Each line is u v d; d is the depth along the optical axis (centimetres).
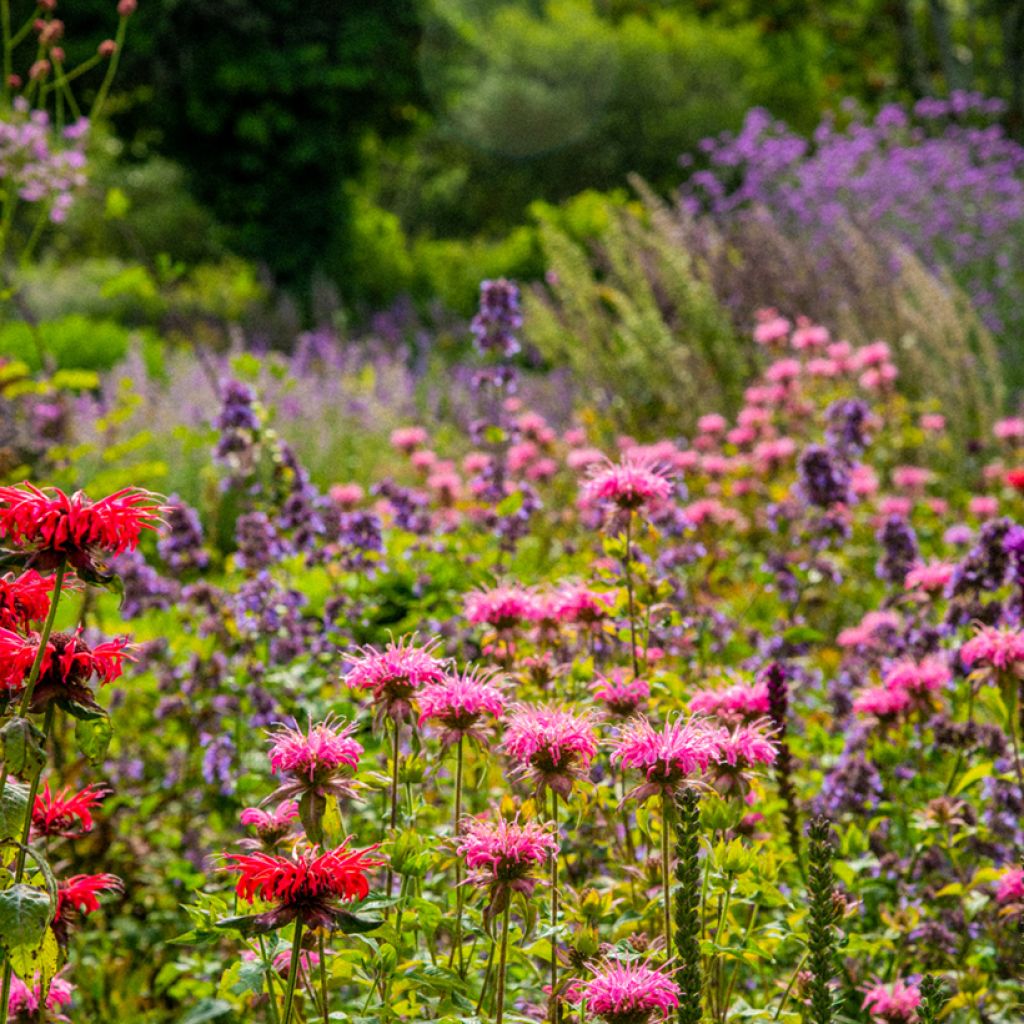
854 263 1173
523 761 297
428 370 1611
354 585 584
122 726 624
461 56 2936
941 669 438
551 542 807
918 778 463
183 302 1956
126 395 808
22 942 241
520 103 3003
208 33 2359
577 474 819
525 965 341
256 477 607
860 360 923
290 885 252
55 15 2269
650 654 462
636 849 392
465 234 3325
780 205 1584
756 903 322
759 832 381
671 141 2973
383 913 311
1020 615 482
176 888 521
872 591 763
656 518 581
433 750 452
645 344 1051
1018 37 2320
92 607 626
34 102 1488
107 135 2475
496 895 274
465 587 604
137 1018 463
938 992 297
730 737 311
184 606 575
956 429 1002
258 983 280
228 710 530
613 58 2984
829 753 503
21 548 253
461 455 984
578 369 1083
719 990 327
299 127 2427
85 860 506
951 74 2328
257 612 538
